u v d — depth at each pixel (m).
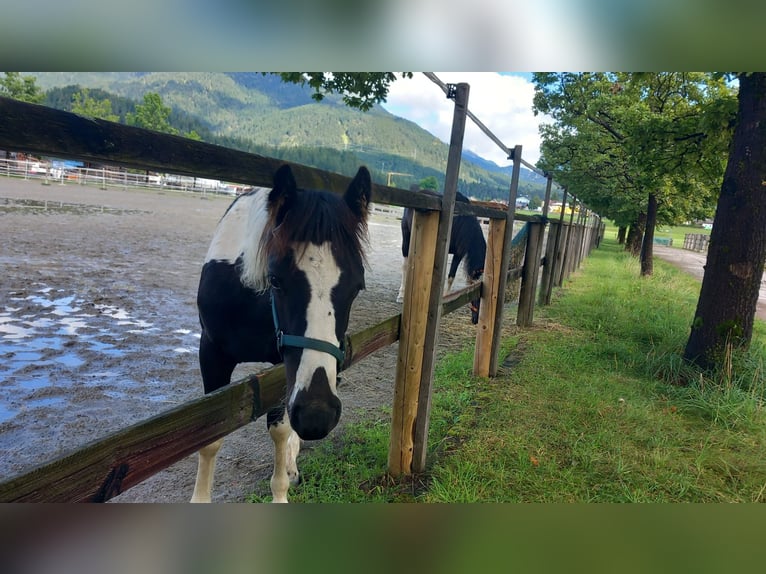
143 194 23.91
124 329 4.61
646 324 6.07
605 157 14.70
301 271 1.42
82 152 0.88
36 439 2.60
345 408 3.45
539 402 3.64
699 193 11.98
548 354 4.92
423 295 2.44
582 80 13.66
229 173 1.28
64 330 4.39
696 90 10.64
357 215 1.59
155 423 1.07
